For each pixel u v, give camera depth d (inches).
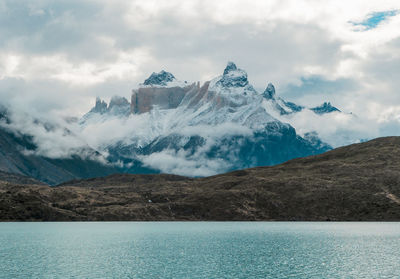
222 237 7130.9
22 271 4055.1
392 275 3850.9
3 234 7869.1
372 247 5689.0
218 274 3922.2
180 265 4382.4
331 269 4133.9
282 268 4205.2
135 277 3791.8
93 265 4384.8
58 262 4571.9
